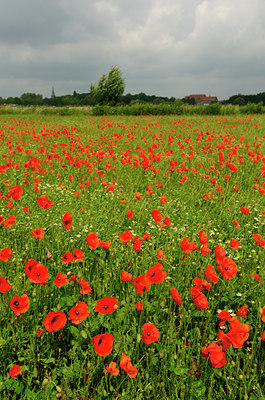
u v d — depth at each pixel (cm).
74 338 252
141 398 206
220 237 440
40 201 358
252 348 234
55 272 335
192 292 216
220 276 329
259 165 868
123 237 277
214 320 281
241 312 226
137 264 344
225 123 2250
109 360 231
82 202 554
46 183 654
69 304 270
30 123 2138
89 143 1270
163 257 321
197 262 345
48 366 228
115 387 219
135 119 2784
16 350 243
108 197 588
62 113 3631
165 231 453
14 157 870
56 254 371
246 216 514
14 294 278
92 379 221
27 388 207
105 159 929
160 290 305
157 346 238
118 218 488
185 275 330
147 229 457
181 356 231
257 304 287
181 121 2286
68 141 1341
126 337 249
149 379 218
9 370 225
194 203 584
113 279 321
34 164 615
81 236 407
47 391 204
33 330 246
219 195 633
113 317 261
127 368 174
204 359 223
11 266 312
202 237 280
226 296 306
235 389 207
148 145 1257
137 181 708
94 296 289
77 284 282
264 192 514
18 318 261
